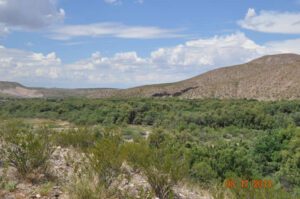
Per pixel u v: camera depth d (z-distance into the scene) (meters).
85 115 84.62
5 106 99.38
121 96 182.00
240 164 19.14
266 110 88.62
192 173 13.27
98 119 80.38
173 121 79.25
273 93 145.38
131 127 73.25
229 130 70.94
